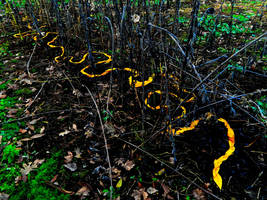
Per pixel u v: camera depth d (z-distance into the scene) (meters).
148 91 2.70
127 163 1.99
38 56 3.83
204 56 3.43
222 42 4.14
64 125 2.44
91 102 2.73
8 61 3.73
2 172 1.97
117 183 1.85
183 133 2.21
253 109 2.49
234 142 2.09
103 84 3.03
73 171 1.96
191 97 2.59
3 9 5.85
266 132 2.14
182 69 2.03
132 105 2.61
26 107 2.72
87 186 1.83
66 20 4.05
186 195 1.74
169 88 2.65
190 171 1.89
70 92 2.95
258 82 3.07
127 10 2.31
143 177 1.89
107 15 3.52
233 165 1.90
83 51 3.87
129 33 2.60
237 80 3.12
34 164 2.02
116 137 2.23
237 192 1.73
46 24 4.80
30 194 1.79
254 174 1.84
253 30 4.64
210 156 1.99
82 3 3.21
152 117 2.45
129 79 2.86
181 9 5.82
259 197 1.68
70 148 2.18
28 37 4.47
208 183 1.80
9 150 2.16
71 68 3.43
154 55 2.45
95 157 2.07
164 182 1.84
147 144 2.14
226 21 5.14
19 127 2.43
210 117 2.23
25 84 3.14
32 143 2.24
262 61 3.57
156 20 2.33
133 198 1.74
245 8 6.20
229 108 2.46
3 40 4.43
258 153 1.99
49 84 3.11
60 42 4.00
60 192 1.80
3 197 1.77
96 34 4.44
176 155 2.03
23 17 5.33
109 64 3.41
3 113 2.62
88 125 2.37
